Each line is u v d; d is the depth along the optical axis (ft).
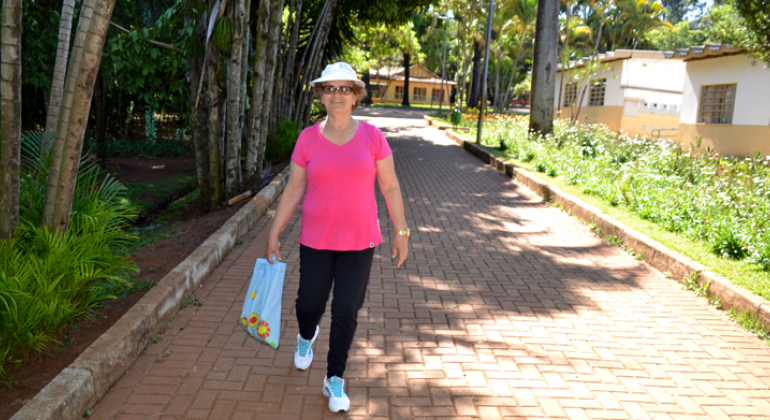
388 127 85.46
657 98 69.00
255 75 27.40
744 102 50.01
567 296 15.70
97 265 12.20
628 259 19.49
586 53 93.66
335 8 50.34
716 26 30.35
